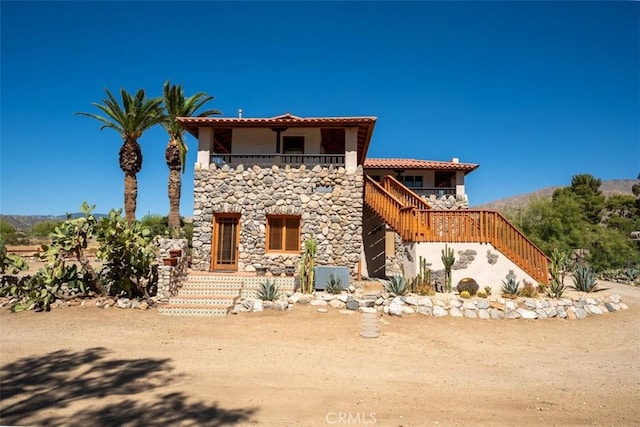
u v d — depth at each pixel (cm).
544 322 1062
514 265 1267
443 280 1259
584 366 731
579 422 498
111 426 463
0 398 548
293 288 1331
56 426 462
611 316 1132
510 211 3041
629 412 531
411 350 815
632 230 3541
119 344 834
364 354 781
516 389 612
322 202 1543
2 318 1074
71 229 1209
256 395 568
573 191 4416
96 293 1284
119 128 2331
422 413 517
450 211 1285
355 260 1511
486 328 997
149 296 1255
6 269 1310
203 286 1309
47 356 750
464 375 675
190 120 1551
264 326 984
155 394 566
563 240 2461
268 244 1555
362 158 2019
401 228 1386
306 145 1673
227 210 1551
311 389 596
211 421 480
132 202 2389
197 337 891
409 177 2473
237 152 1697
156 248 1370
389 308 1095
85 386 596
